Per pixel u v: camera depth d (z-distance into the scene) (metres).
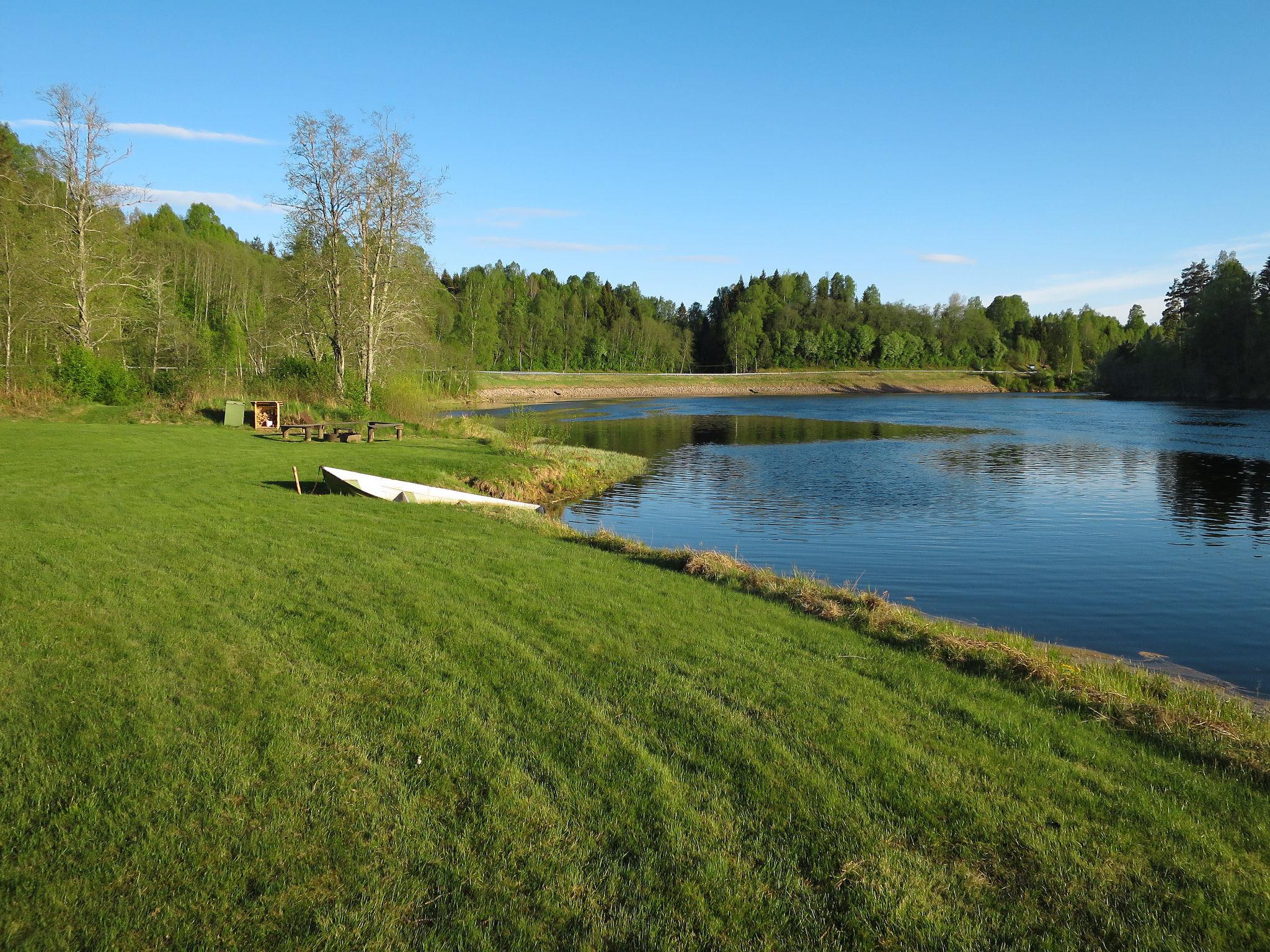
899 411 71.75
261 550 10.95
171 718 5.70
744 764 5.44
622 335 128.50
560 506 23.38
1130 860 4.49
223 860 4.20
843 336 142.62
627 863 4.34
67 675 6.32
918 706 6.59
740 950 3.73
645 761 5.40
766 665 7.41
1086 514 22.30
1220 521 21.25
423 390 42.97
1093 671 8.38
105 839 4.32
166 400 32.91
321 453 24.02
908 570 15.89
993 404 82.38
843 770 5.40
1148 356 93.12
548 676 6.84
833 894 4.16
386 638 7.56
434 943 3.68
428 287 42.09
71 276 35.59
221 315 72.38
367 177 36.53
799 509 23.11
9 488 14.90
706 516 21.88
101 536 11.18
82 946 3.58
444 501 17.48
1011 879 4.31
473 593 9.38
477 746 5.53
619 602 9.46
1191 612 13.12
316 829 4.49
